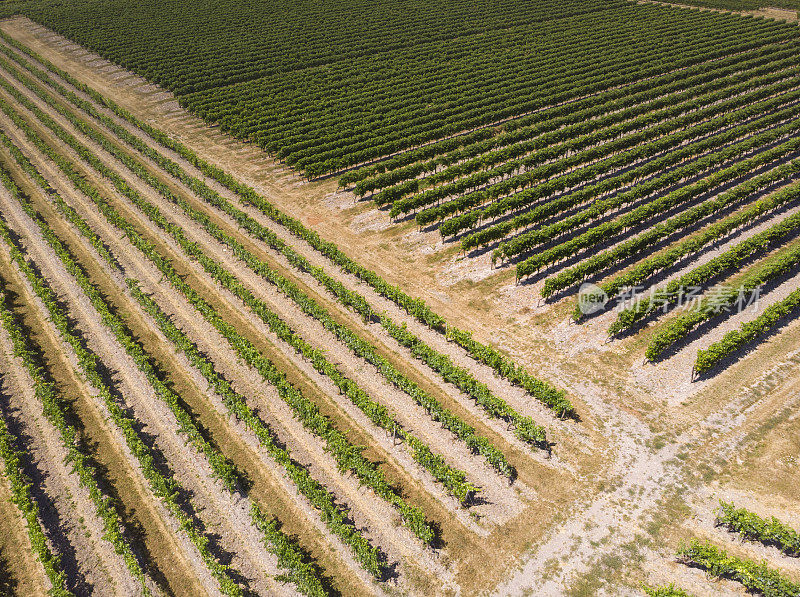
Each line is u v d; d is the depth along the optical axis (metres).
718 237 56.41
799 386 40.28
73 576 30.30
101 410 39.94
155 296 51.66
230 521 32.88
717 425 37.69
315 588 28.45
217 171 71.00
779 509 32.38
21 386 41.91
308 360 44.53
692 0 155.62
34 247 58.22
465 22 138.75
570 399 39.94
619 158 69.25
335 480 35.03
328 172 74.50
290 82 104.44
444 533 31.98
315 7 157.62
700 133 76.44
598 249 56.88
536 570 30.09
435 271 54.62
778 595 27.44
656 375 41.72
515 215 64.25
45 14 149.62
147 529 32.47
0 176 69.94
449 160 73.00
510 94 94.50
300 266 55.31
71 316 48.91
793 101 89.94
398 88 99.81
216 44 125.88
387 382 42.16
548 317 47.91
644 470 35.00
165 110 95.56
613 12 146.62
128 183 71.56
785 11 145.62
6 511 33.59
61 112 90.88
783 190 61.41
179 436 37.94
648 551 30.78
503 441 37.06
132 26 140.25
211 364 43.38
